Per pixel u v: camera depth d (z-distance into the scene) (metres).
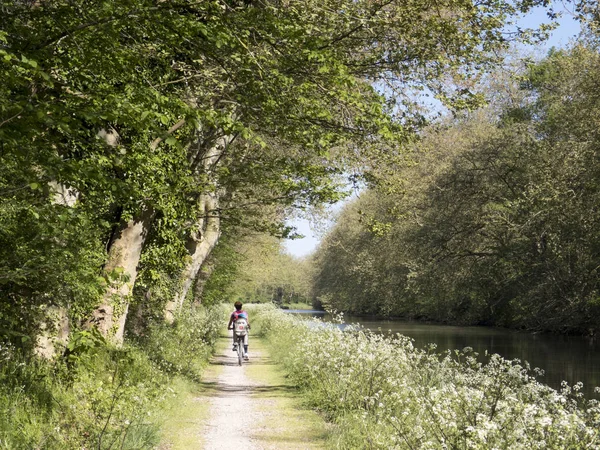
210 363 21.59
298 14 10.41
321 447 8.65
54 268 8.77
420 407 8.01
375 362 11.30
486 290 46.56
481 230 42.66
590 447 5.89
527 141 38.75
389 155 14.95
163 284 19.75
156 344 16.53
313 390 12.76
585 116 30.84
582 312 35.69
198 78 12.32
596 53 30.69
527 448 6.00
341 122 13.38
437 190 40.62
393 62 13.72
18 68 6.74
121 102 6.98
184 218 16.89
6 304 9.41
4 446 6.16
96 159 9.81
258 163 15.99
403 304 63.03
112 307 13.37
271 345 27.75
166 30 8.47
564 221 33.31
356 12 11.95
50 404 8.20
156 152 12.73
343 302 80.06
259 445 8.76
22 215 8.14
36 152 6.92
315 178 15.56
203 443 8.80
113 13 7.39
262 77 10.66
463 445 6.25
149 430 8.11
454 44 13.19
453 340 34.03
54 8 7.54
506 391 7.21
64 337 10.83
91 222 9.69
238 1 11.06
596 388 7.84
